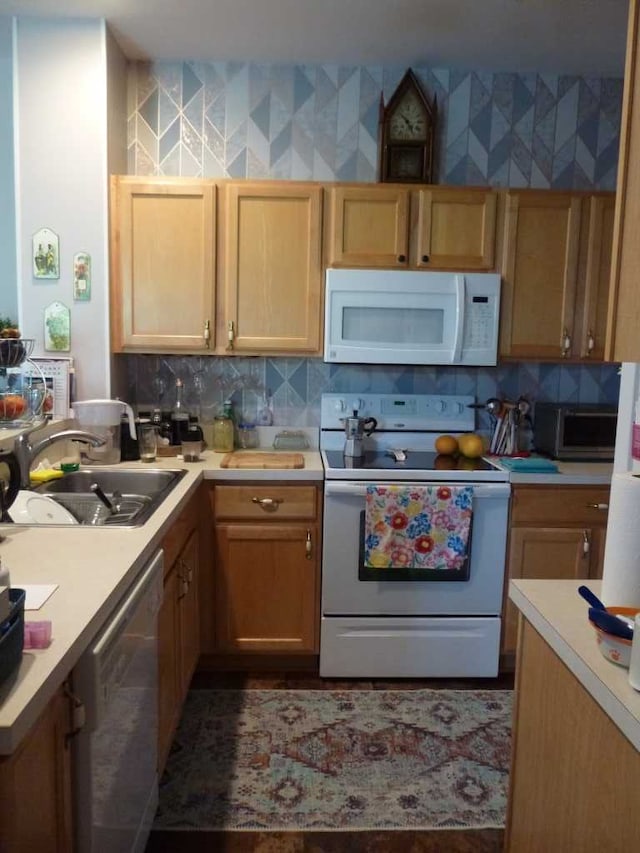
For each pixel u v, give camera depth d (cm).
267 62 294
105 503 210
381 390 314
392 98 293
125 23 259
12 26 257
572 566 268
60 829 108
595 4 238
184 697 225
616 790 99
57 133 263
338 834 186
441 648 267
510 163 305
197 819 189
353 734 231
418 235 275
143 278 273
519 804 139
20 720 86
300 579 266
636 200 119
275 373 312
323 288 277
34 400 236
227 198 271
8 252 275
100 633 121
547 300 281
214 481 259
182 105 296
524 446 311
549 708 125
